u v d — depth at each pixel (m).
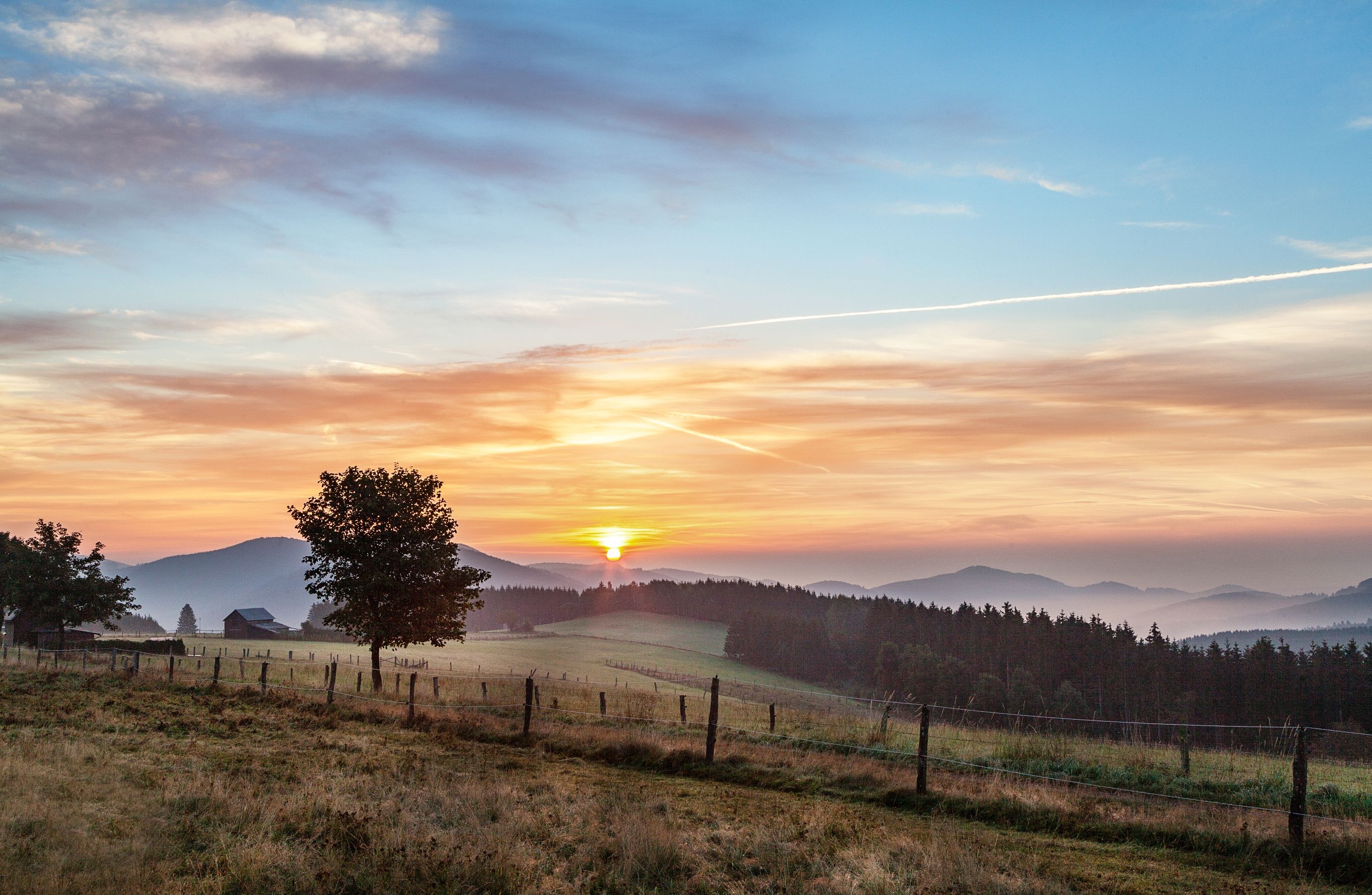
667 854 11.20
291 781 14.82
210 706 25.66
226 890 9.03
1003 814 14.65
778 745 21.00
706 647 194.00
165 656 57.34
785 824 13.31
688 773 18.50
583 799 14.42
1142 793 15.91
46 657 49.47
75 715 21.55
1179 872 11.66
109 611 60.16
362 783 14.59
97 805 11.89
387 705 28.36
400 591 38.75
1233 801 15.03
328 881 9.50
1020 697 104.06
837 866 11.16
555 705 30.19
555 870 10.55
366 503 38.97
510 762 18.86
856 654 155.00
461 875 9.89
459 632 41.09
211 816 11.84
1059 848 12.85
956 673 114.06
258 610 128.62
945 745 21.06
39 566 58.16
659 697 40.59
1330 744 26.12
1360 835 12.27
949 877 10.61
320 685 41.22
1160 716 101.81
